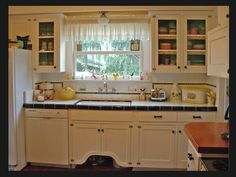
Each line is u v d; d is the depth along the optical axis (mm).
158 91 3902
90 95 4156
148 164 3451
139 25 3854
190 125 2346
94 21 3906
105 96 4121
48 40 3883
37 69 3877
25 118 3613
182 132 3365
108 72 4203
